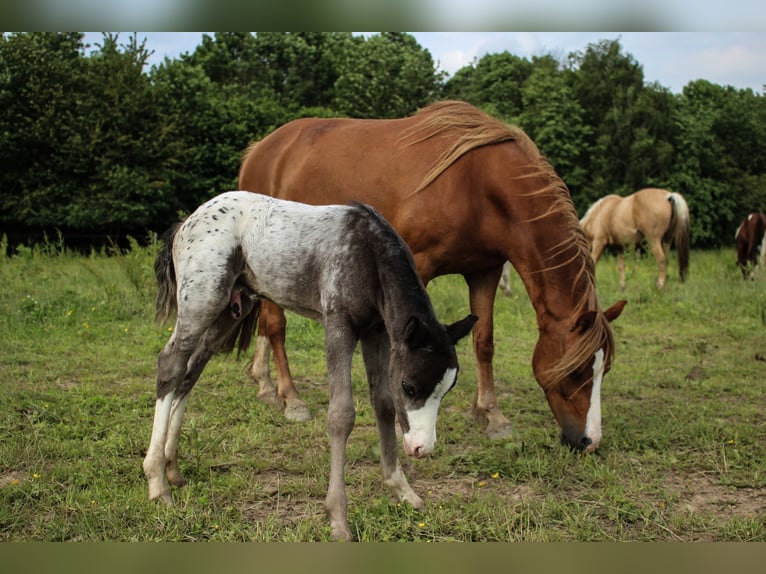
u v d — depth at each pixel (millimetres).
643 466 4273
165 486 3654
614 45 27891
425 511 3584
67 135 19188
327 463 4188
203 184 21109
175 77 21562
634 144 26188
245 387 5844
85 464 4016
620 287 11977
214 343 4062
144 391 5598
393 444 3693
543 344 4465
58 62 19594
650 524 3498
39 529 3262
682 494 3889
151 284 9305
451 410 5461
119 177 18938
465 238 4777
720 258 19125
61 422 4695
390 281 3361
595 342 4164
